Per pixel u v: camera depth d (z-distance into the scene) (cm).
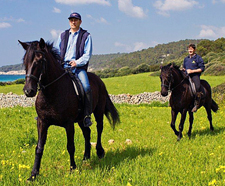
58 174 460
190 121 802
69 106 457
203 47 8969
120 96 2162
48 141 703
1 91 3441
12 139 729
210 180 428
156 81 4353
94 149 646
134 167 491
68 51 534
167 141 724
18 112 1188
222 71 4928
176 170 469
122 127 938
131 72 7869
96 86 571
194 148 630
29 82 390
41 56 402
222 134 784
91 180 430
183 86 748
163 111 1393
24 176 442
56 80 440
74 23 527
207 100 853
